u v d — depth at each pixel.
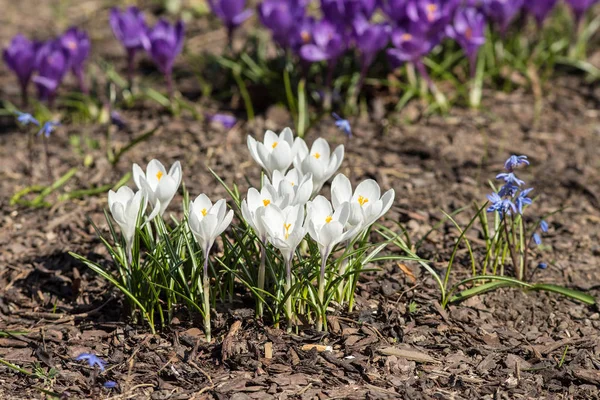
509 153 1.76
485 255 1.55
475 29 1.82
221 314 1.44
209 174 1.70
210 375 1.39
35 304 1.49
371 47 1.80
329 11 1.84
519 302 1.49
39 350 1.41
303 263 1.43
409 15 1.81
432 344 1.43
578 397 1.38
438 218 1.62
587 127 1.82
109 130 1.79
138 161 1.74
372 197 1.40
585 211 1.65
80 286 1.50
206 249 1.39
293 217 1.37
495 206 1.45
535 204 1.66
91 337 1.44
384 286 1.49
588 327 1.46
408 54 1.81
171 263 1.43
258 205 1.39
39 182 1.70
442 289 1.47
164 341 1.43
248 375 1.39
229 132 1.80
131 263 1.44
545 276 1.53
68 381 1.39
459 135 1.80
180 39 1.84
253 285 1.44
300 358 1.41
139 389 1.38
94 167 1.73
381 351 1.42
